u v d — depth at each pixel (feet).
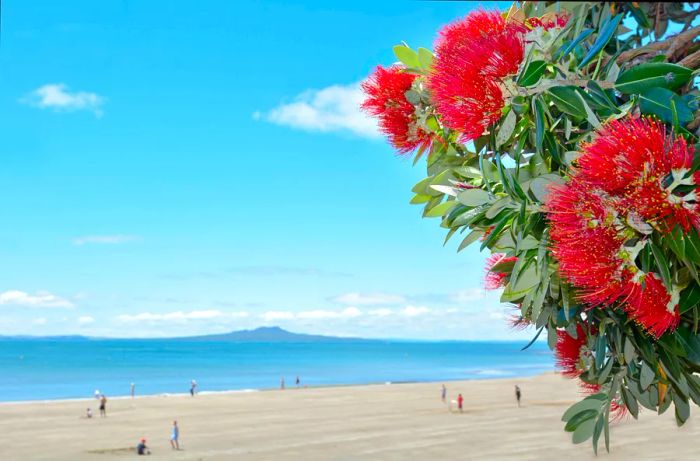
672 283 3.64
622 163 3.40
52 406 185.26
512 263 4.40
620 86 3.62
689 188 3.41
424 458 101.04
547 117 3.98
